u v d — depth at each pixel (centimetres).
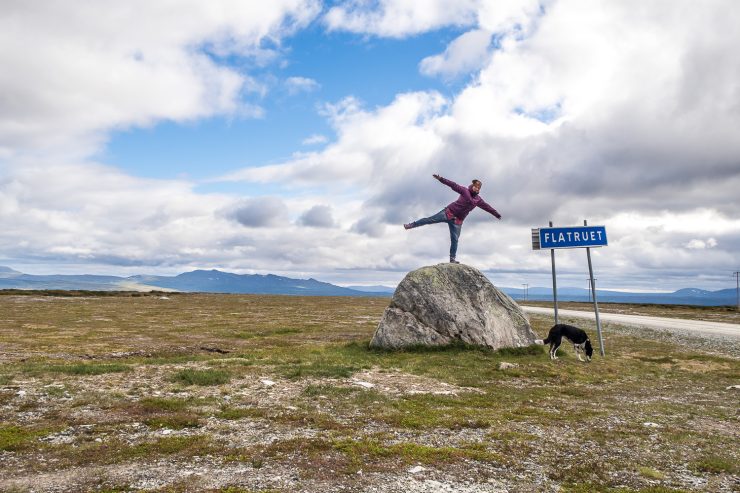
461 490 852
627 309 10031
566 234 3191
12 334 4019
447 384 1952
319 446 1061
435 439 1176
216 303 9856
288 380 1925
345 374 2055
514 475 941
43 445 1032
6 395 1502
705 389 1981
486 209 3147
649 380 2181
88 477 852
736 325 5228
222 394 1641
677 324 5328
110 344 3434
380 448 1060
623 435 1236
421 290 3031
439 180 3078
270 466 934
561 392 1877
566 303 13700
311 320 5912
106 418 1277
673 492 858
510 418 1403
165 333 4297
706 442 1185
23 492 775
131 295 13075
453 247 3200
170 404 1441
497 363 2488
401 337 2925
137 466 917
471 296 3008
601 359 2759
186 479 852
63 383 1744
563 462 1027
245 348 3247
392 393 1728
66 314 6481
